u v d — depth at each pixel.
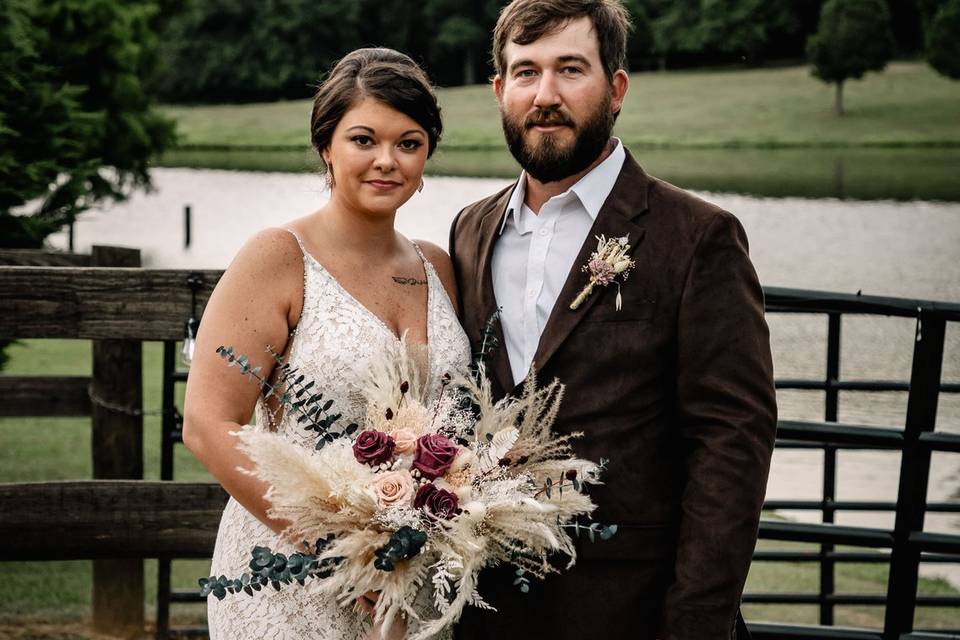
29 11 12.64
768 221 20.91
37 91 8.99
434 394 2.59
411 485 2.24
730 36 65.62
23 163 8.67
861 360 10.49
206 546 3.74
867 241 18.33
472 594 2.27
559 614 2.52
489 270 2.72
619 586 2.49
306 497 2.24
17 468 6.83
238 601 2.58
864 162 35.47
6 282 3.69
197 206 24.72
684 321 2.45
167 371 4.12
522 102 2.58
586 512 2.44
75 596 4.82
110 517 3.72
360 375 2.46
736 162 35.41
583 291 2.52
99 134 13.88
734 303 2.44
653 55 67.62
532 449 2.38
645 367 2.49
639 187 2.59
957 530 6.09
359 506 2.22
